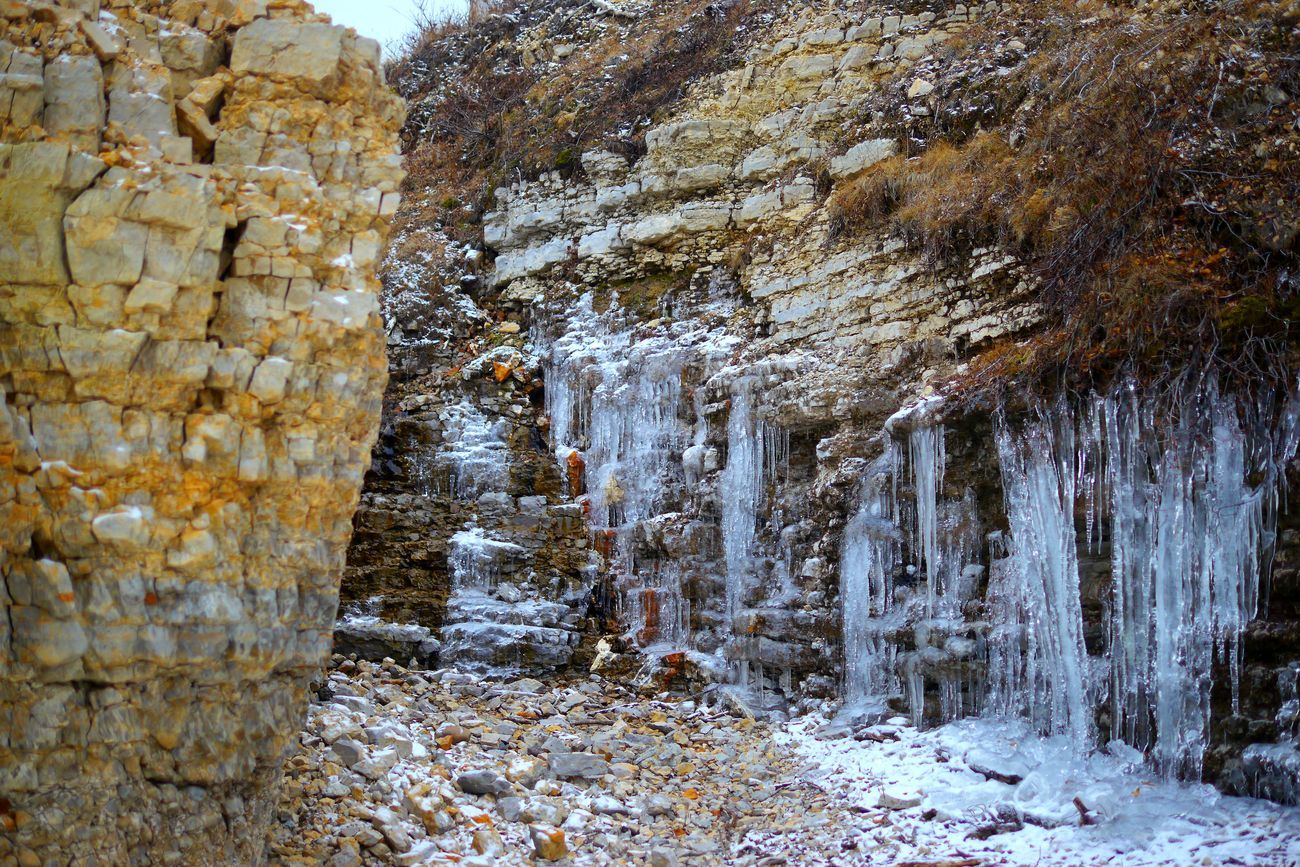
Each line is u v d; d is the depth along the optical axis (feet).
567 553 40.42
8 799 17.43
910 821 25.35
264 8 20.33
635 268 45.65
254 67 19.75
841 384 35.29
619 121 48.44
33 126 17.71
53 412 17.81
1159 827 22.81
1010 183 33.60
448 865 23.15
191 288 18.29
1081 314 28.78
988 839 24.02
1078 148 31.81
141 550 17.97
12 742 17.44
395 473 41.88
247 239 18.95
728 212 44.14
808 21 45.27
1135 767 25.63
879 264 36.58
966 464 31.09
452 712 31.73
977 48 40.29
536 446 43.96
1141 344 27.32
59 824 17.69
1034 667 28.37
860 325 36.65
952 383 32.17
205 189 18.35
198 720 19.21
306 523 19.92
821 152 42.70
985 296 33.50
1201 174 28.58
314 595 20.54
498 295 49.44
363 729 27.25
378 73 20.84
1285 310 25.81
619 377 42.60
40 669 17.51
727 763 30.53
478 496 41.27
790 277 39.47
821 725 31.99
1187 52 31.01
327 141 19.93
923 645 30.71
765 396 37.19
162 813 18.93
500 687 34.73
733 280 42.68
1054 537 28.27
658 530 38.86
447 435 42.70
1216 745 24.53
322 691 29.53
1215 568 25.12
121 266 17.66
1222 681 24.70
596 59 54.65
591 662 38.11
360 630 36.60
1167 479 26.18
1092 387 28.09
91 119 18.04
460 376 44.96
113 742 18.12
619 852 25.04
